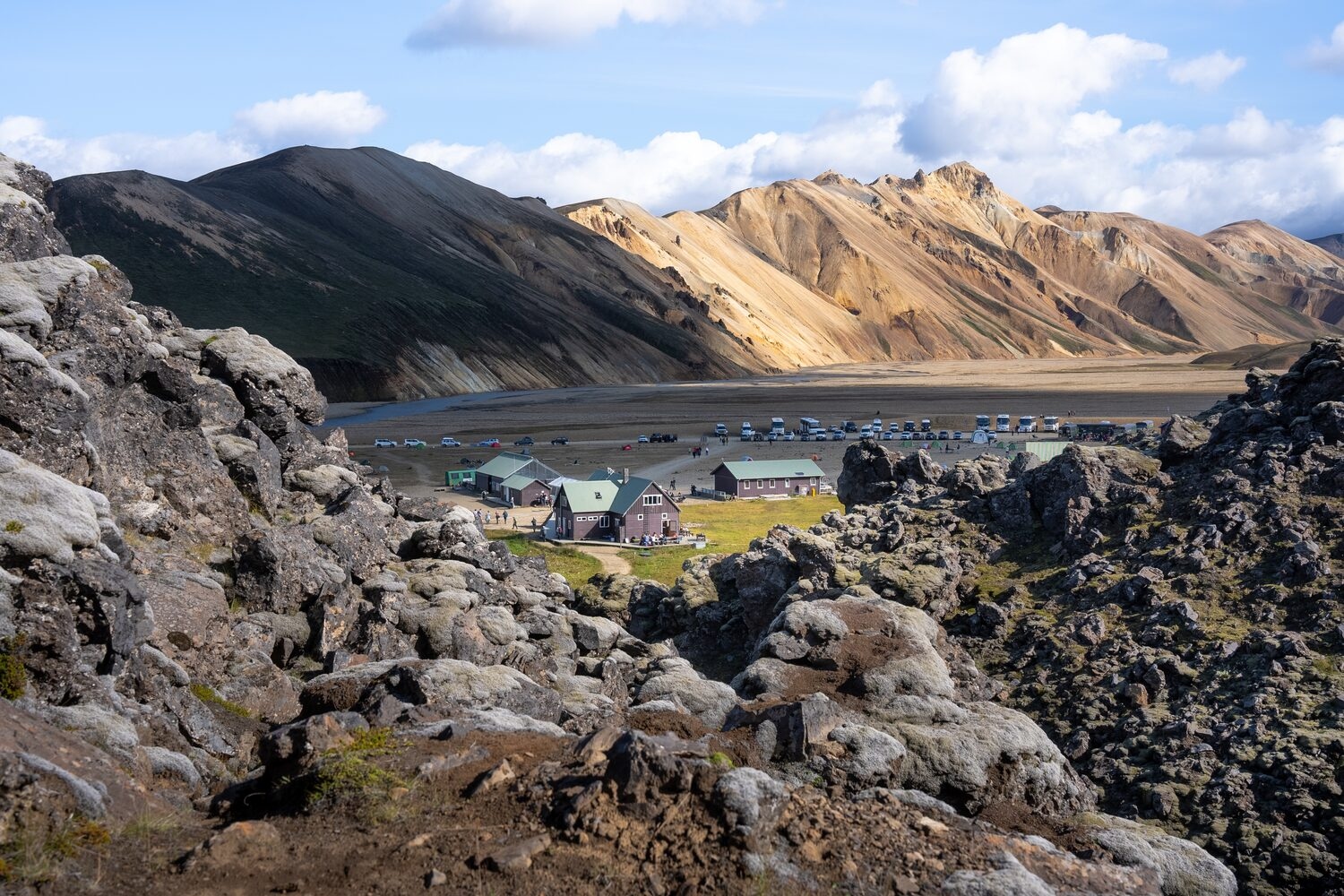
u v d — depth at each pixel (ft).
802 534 202.49
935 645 155.33
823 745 83.10
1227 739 140.46
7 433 89.92
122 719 69.36
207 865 52.16
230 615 105.29
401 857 53.62
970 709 112.57
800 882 54.29
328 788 60.95
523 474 508.53
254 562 111.75
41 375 92.68
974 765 98.02
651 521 396.98
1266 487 187.52
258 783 66.13
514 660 122.72
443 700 83.25
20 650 68.85
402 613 121.39
